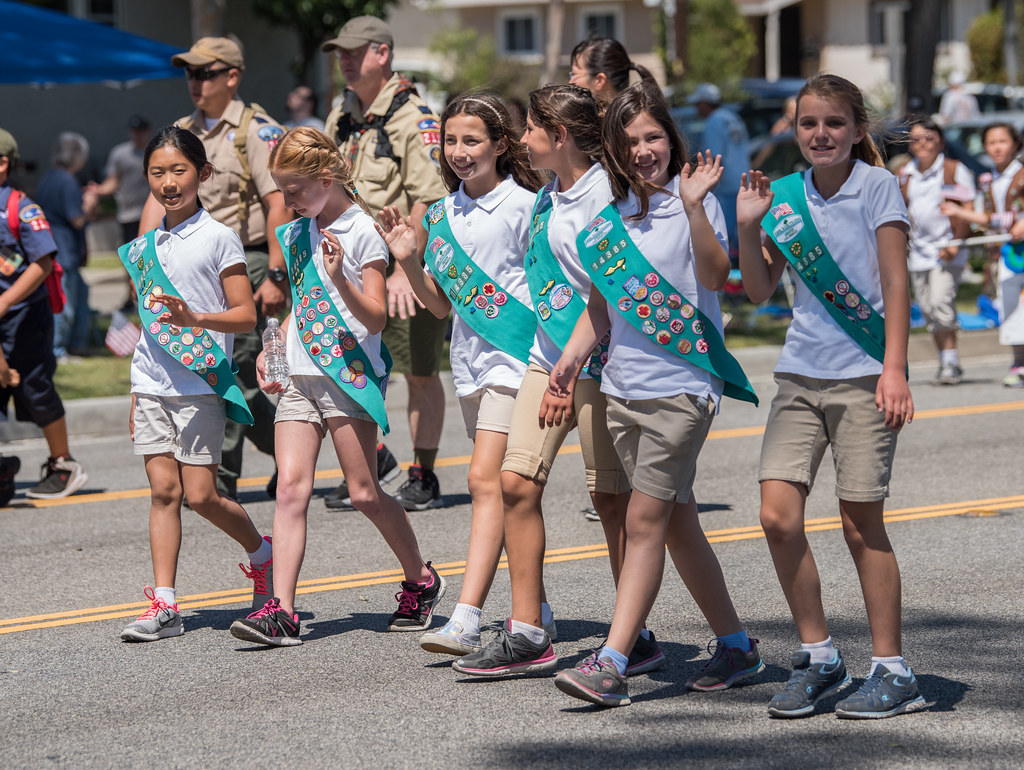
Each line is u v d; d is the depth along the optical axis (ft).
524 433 19.22
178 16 102.83
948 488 32.60
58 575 26.91
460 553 27.76
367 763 16.56
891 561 17.65
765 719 17.76
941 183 47.98
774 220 17.48
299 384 21.30
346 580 25.94
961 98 96.94
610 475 19.15
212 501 22.09
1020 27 144.97
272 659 20.99
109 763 16.89
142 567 27.43
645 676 19.74
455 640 19.66
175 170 22.03
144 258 22.26
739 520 30.09
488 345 20.40
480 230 20.30
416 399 31.50
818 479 34.35
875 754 16.43
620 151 17.92
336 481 35.55
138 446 22.27
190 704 18.99
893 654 17.80
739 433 41.29
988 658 20.17
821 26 167.53
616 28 174.40
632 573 17.99
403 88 30.66
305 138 20.61
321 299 20.98
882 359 17.15
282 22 98.53
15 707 19.16
